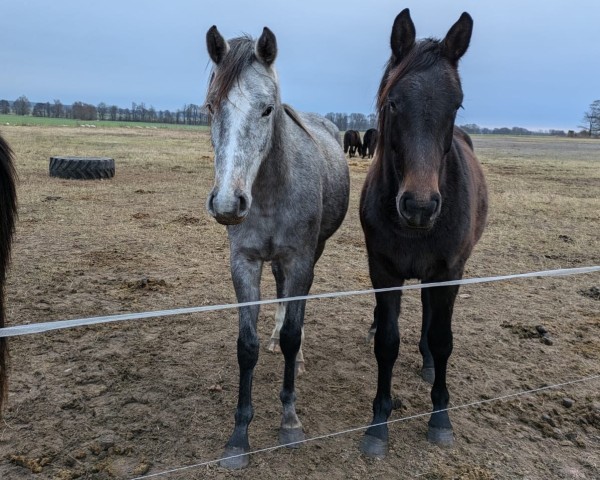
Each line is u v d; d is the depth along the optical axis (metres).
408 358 4.03
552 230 8.39
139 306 4.72
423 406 3.36
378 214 2.84
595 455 2.89
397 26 2.70
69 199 9.44
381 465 2.74
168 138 32.78
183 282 5.41
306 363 3.87
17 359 3.69
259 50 2.61
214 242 7.00
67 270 5.59
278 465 2.72
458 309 5.00
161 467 2.67
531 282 5.87
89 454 2.75
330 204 3.72
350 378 3.67
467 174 2.98
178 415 3.13
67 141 25.41
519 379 3.69
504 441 2.99
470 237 2.95
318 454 2.82
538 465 2.79
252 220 2.89
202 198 10.23
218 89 2.51
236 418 2.84
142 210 8.81
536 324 4.64
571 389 3.56
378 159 2.91
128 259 6.10
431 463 2.77
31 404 3.16
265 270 6.09
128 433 2.92
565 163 23.39
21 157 15.92
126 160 17.00
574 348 4.19
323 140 3.99
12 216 1.97
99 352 3.86
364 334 4.41
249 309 2.89
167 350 3.95
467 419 3.20
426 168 2.39
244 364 2.85
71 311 4.54
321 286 5.54
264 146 2.58
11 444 2.80
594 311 5.00
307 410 3.26
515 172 18.33
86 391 3.33
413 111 2.44
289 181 2.92
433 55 2.57
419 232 2.74
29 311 4.49
